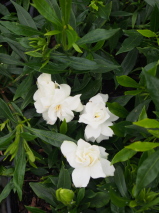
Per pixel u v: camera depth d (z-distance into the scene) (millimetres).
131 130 302
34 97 331
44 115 334
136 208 296
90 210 333
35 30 318
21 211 413
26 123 358
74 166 300
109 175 302
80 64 318
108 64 323
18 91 333
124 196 295
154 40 357
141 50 340
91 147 299
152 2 334
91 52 348
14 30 313
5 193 344
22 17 349
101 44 342
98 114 312
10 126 358
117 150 351
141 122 244
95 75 355
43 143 359
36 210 310
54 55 327
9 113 315
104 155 308
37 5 287
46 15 293
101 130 317
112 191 281
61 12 315
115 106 307
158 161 258
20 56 354
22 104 340
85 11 359
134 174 305
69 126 334
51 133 311
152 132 253
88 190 319
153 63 305
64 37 314
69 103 318
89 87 352
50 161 348
